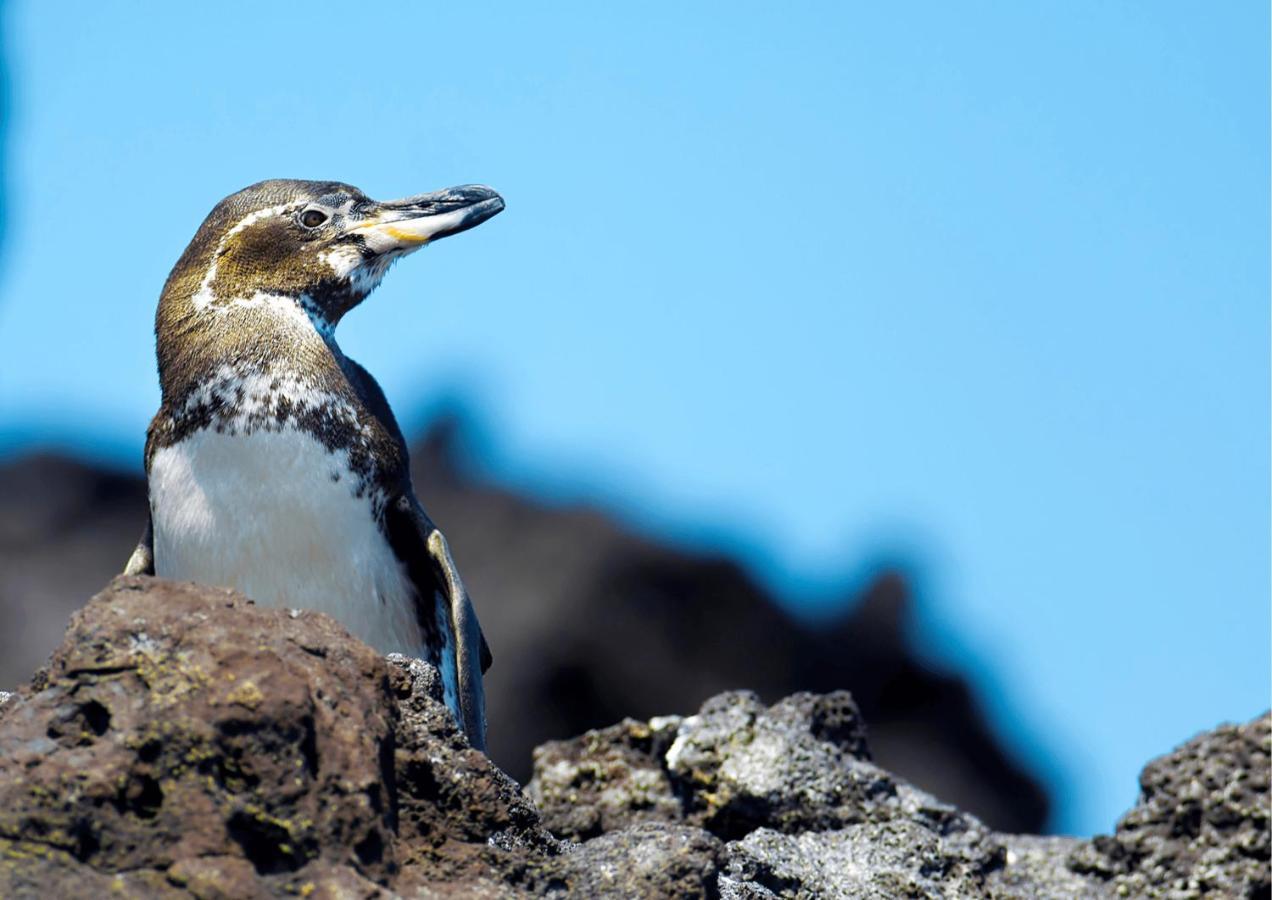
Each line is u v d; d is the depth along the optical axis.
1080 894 13.64
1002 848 13.64
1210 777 13.66
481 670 13.35
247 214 14.29
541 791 14.60
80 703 8.45
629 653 33.84
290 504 12.64
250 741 8.35
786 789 13.55
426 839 9.08
